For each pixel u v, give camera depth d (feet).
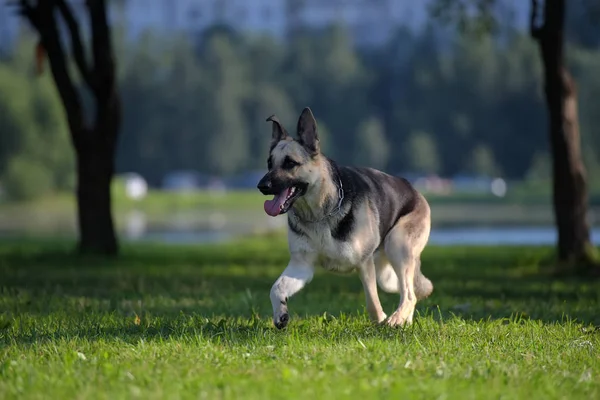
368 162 311.06
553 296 37.42
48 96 226.17
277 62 347.97
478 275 49.19
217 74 313.94
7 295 35.14
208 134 305.73
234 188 297.53
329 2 532.32
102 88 57.21
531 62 306.55
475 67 309.22
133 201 231.50
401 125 318.24
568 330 26.18
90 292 37.73
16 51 273.33
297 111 330.54
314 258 25.35
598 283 44.37
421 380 18.61
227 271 50.47
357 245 25.32
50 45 56.54
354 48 393.70
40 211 198.80
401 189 27.76
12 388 17.80
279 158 24.66
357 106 331.16
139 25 576.61
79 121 57.82
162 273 48.08
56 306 31.86
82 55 57.31
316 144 24.77
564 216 50.75
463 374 19.26
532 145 306.14
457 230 117.80
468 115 311.68
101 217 58.95
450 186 285.02
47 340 23.36
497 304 33.78
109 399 16.80
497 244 86.28
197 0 600.39
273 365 19.98
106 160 58.49
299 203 24.79
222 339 23.62
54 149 225.97
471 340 24.06
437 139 312.29
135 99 311.88
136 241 96.27
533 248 70.03
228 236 113.70
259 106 315.17
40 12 56.13
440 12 64.85
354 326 26.11
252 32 393.09
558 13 49.47
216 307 32.14
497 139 308.19
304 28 428.56
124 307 31.78
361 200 25.57
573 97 50.70
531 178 286.46
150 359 20.66
